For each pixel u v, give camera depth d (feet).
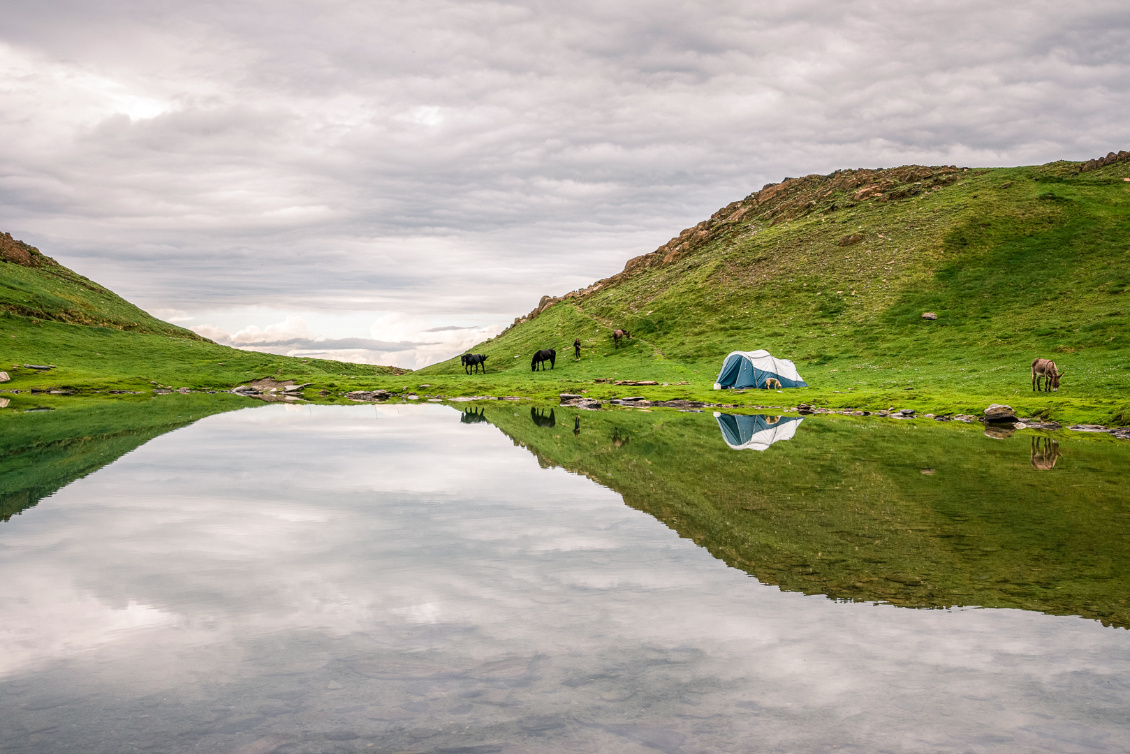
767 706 18.76
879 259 340.18
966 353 233.14
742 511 46.96
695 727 17.61
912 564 33.45
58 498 50.11
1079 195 348.38
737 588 29.43
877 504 49.78
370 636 23.80
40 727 17.54
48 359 310.04
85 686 19.90
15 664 21.43
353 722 17.85
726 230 508.12
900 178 471.21
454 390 265.54
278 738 17.07
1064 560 34.35
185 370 328.49
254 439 95.50
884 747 16.63
